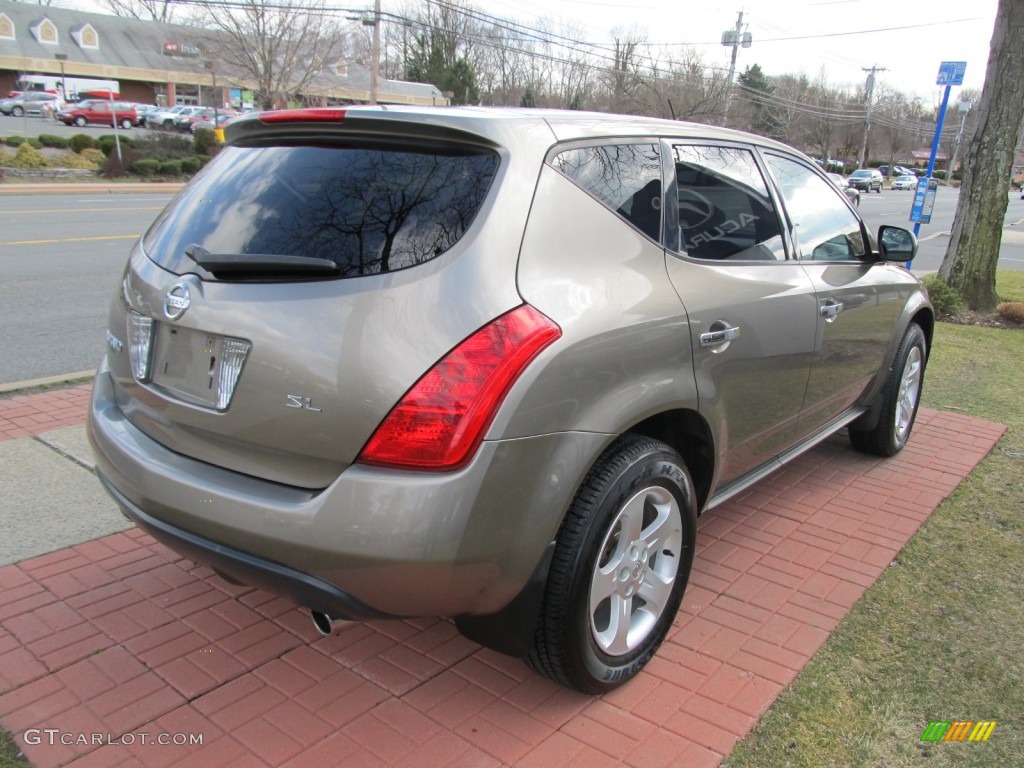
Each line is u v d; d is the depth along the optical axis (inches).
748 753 97.7
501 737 98.5
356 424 84.0
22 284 370.9
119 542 141.5
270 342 87.8
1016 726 104.4
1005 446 209.5
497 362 84.4
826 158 3314.5
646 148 115.3
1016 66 369.7
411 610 87.7
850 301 155.8
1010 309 379.6
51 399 213.0
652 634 111.9
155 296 100.0
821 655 117.2
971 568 144.5
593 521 95.3
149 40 2440.9
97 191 984.9
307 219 93.7
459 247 87.7
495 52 2544.3
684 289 111.0
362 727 99.3
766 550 148.4
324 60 1529.3
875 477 185.2
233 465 93.7
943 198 1902.1
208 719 99.8
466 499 83.4
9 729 96.8
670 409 106.4
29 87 2196.1
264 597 127.1
